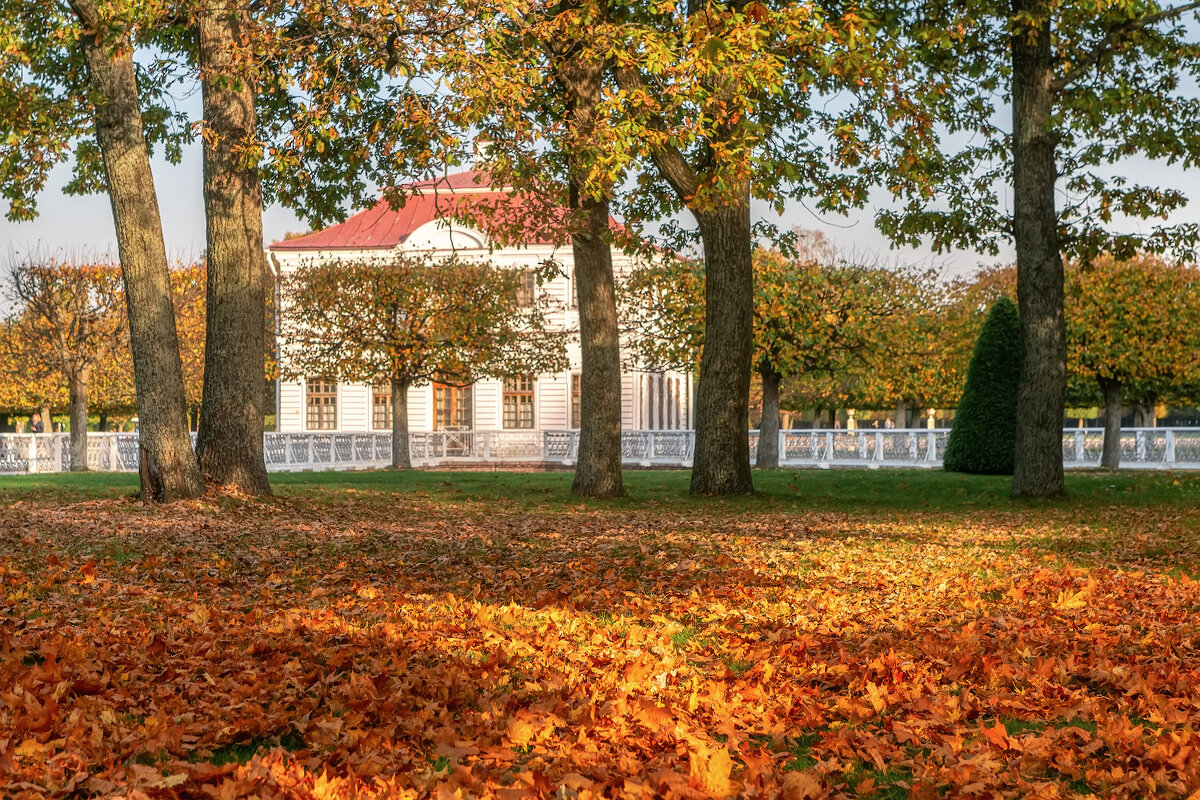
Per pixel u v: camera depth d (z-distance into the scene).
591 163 13.62
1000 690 4.85
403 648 5.52
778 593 7.95
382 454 33.78
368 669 5.06
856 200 18.12
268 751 3.80
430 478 23.84
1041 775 3.71
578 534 12.25
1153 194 17.20
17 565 8.73
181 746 3.80
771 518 14.42
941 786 3.61
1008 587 8.27
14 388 45.94
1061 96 17.28
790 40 13.96
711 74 13.88
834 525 13.38
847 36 13.55
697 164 16.61
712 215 16.98
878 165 17.72
